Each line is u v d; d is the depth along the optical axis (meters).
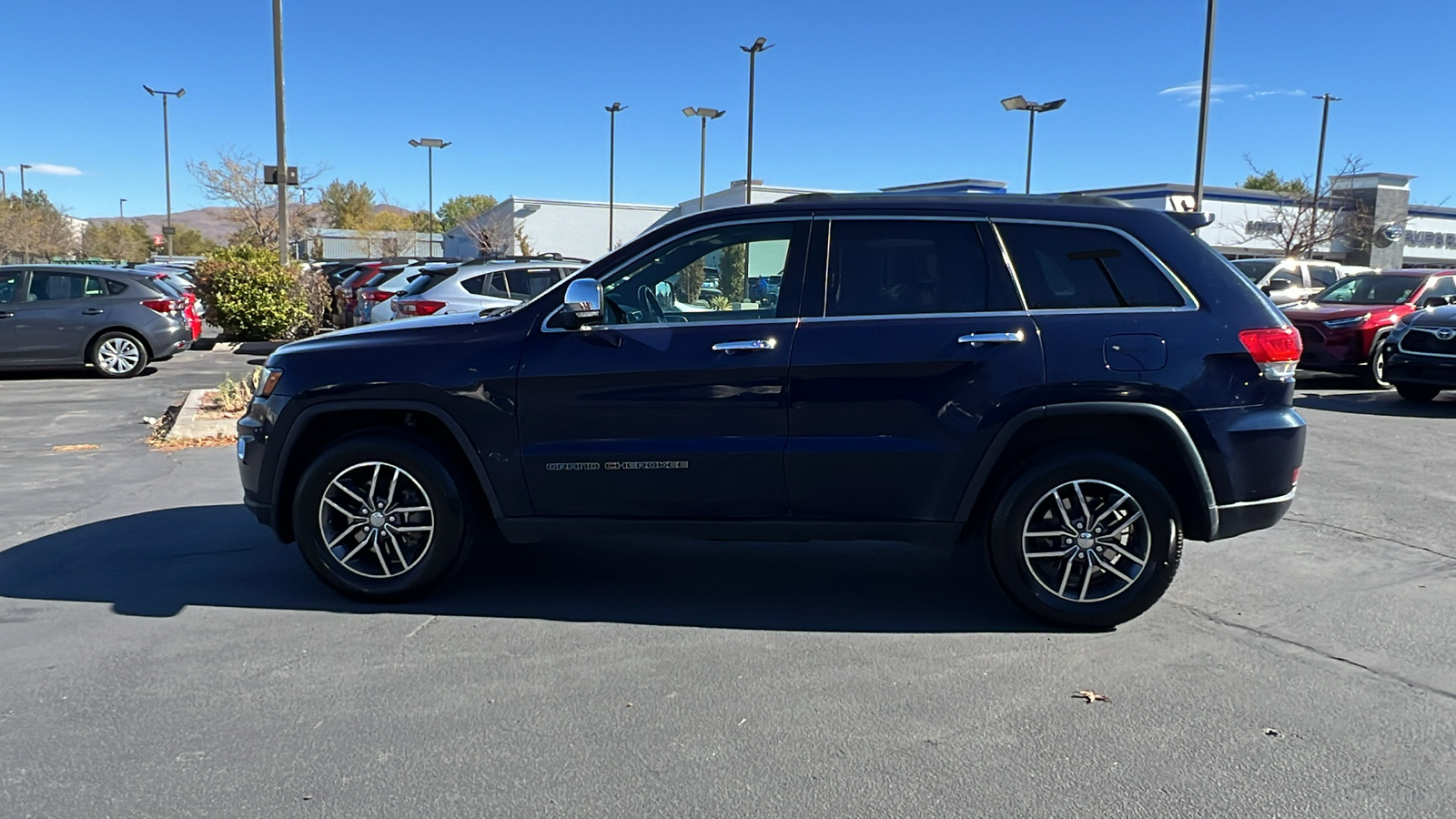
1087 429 4.34
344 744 3.33
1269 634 4.36
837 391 4.25
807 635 4.35
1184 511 4.39
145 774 3.13
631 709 3.61
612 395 4.36
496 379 4.41
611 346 4.37
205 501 6.67
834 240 4.42
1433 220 47.47
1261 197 40.47
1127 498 4.25
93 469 7.76
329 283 24.88
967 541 4.73
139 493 6.91
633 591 4.95
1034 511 4.30
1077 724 3.49
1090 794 3.04
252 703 3.63
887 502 4.33
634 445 4.37
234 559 5.39
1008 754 3.28
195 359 16.31
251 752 3.28
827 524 4.38
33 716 3.52
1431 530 6.05
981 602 4.78
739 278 4.46
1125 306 4.26
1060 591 4.35
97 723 3.47
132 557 5.41
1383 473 7.70
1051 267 4.32
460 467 4.59
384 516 4.59
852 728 3.46
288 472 4.72
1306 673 3.94
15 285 13.47
